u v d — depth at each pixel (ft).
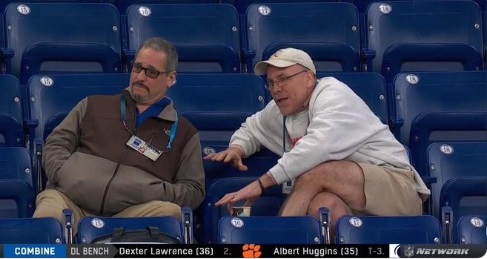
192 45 39.99
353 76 37.81
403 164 34.60
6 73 39.17
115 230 30.78
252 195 33.42
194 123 36.47
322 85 34.65
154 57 34.37
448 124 37.06
